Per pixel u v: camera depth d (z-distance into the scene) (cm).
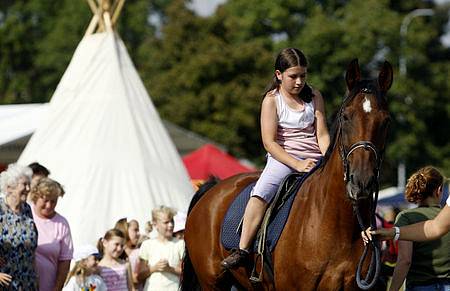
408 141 4594
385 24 4547
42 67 6306
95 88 1633
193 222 952
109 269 1109
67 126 1593
